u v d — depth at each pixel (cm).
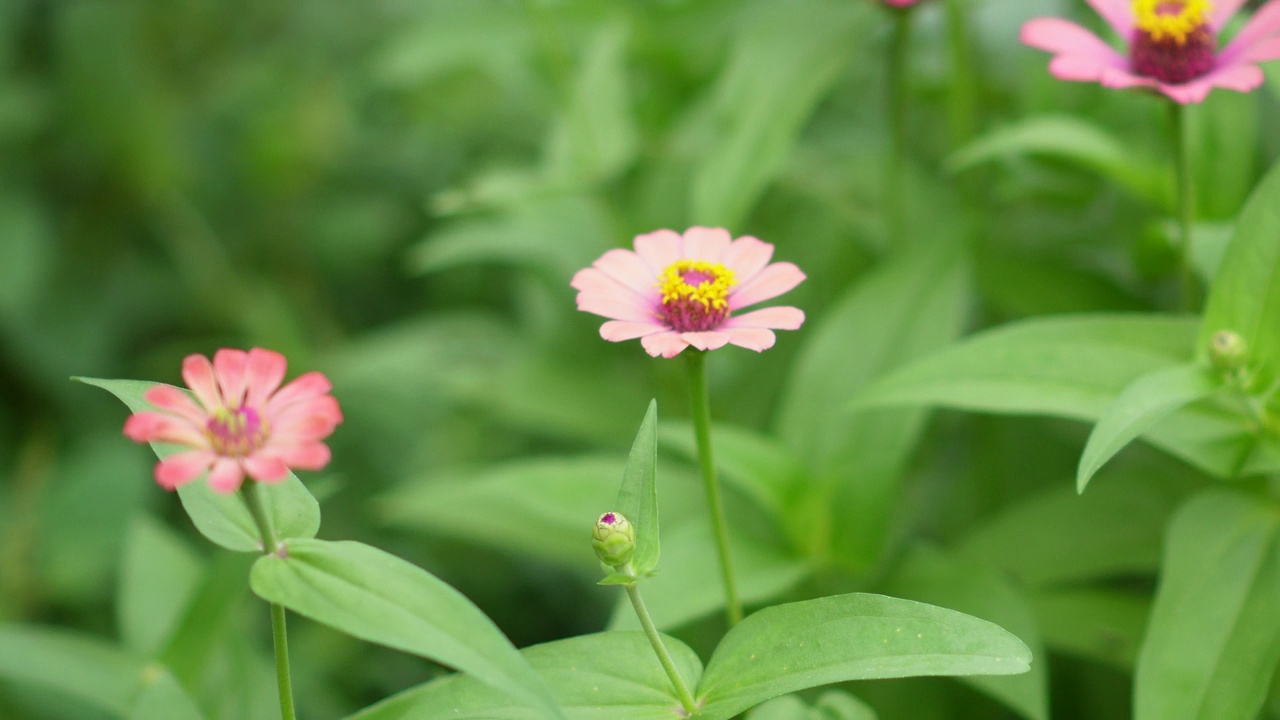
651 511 97
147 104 173
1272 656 101
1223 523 104
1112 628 110
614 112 134
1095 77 107
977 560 113
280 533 96
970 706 114
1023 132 116
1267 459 104
